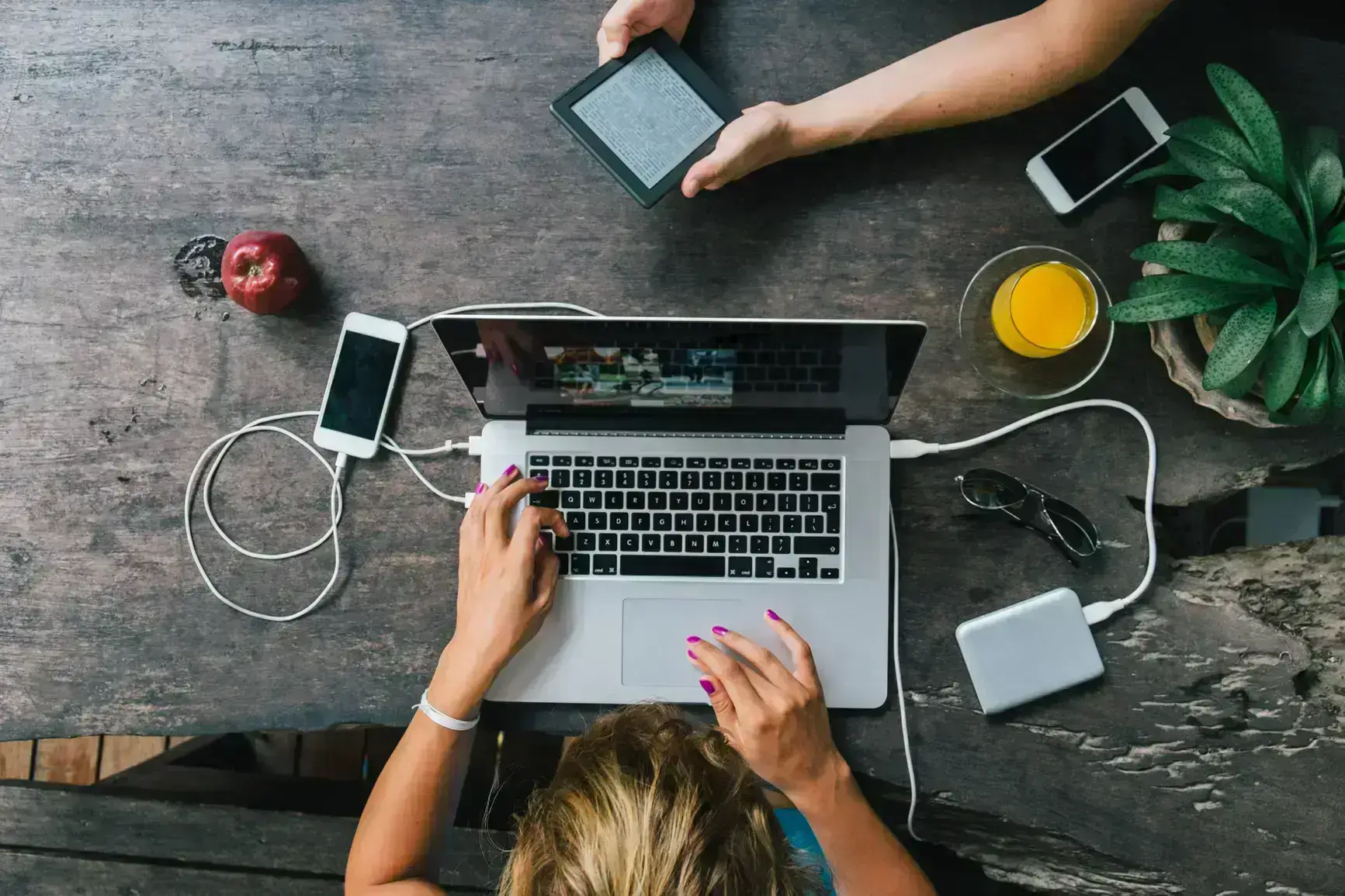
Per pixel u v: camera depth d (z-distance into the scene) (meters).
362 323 1.02
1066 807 0.99
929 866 1.34
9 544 1.02
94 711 1.01
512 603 0.92
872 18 1.04
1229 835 0.98
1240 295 0.82
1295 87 1.01
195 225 1.04
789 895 0.80
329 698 1.01
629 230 1.04
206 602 1.02
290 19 1.05
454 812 0.95
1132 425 1.02
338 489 1.01
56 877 1.14
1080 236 1.02
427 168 1.04
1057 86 0.96
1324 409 0.81
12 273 1.04
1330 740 0.98
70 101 1.05
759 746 0.90
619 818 0.74
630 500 0.97
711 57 1.05
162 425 1.03
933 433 1.02
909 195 1.03
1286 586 0.99
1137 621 1.00
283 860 1.14
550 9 1.05
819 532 0.97
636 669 0.97
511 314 1.03
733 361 0.88
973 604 1.01
